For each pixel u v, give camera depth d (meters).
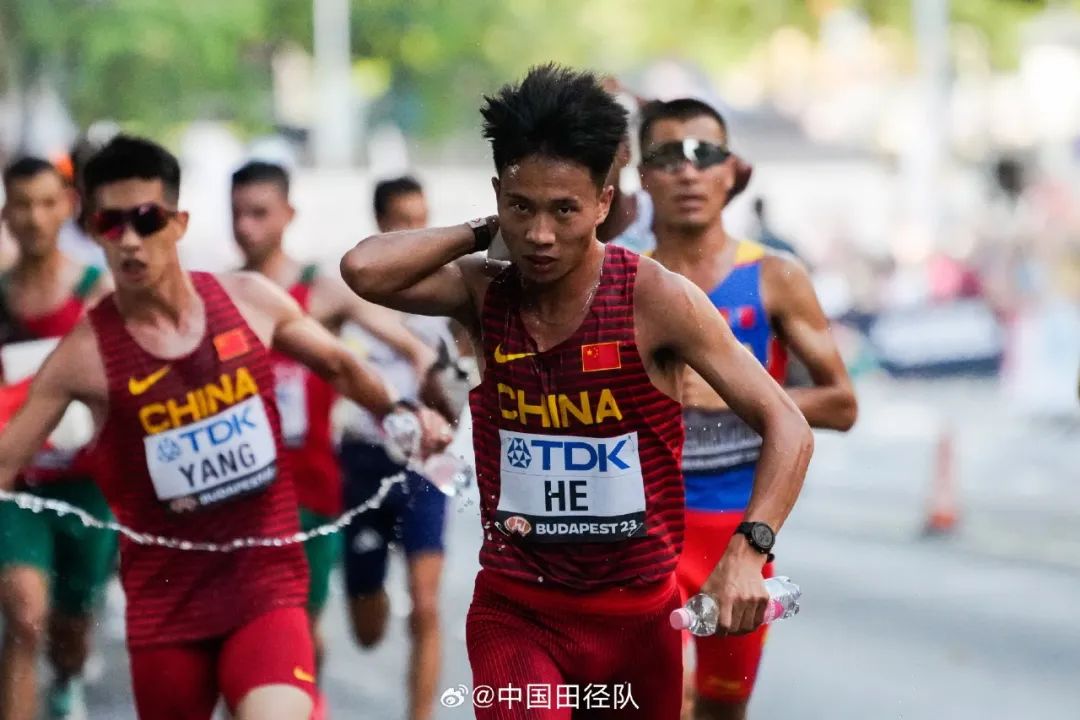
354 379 8.64
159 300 7.88
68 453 10.05
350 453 11.27
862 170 49.88
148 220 7.72
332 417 11.08
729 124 9.13
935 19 47.12
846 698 11.27
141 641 7.91
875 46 51.69
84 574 10.53
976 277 31.59
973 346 31.33
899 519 19.59
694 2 50.22
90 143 10.15
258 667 7.64
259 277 8.30
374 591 11.58
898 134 50.69
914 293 32.56
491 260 6.64
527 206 6.07
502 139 6.09
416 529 10.83
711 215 8.87
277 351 8.41
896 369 31.75
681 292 6.32
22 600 9.84
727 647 8.62
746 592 5.95
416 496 10.84
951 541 17.97
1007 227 31.25
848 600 14.56
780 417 6.24
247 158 11.76
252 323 8.13
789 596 6.12
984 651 12.66
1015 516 19.72
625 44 49.75
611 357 6.36
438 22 45.16
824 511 20.33
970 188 47.62
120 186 7.73
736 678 8.70
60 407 7.91
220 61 36.50
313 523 11.08
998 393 30.75
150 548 7.96
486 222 6.60
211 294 8.07
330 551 11.12
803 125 51.78
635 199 9.42
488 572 6.70
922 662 12.27
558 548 6.56
